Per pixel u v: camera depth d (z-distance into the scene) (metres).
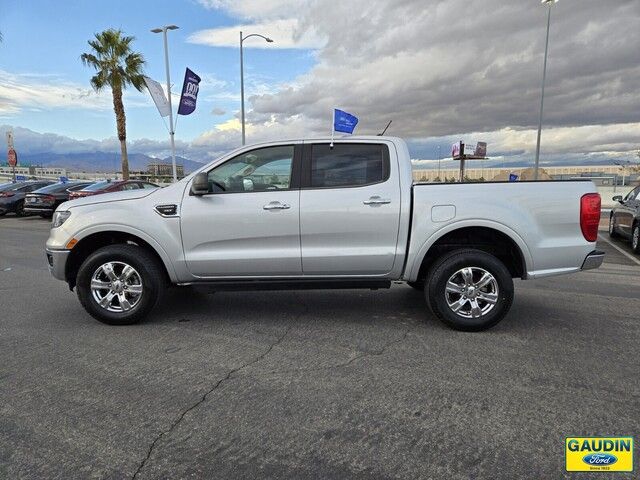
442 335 4.62
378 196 4.67
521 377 3.63
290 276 4.83
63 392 3.41
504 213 4.58
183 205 4.76
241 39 23.92
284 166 4.82
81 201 5.00
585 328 4.85
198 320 5.14
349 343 4.40
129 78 26.39
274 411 3.12
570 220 4.63
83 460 2.61
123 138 27.39
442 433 2.86
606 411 3.11
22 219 19.69
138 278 4.86
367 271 4.79
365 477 2.46
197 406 3.20
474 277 4.70
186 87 17.69
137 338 4.56
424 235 4.64
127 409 3.16
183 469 2.53
